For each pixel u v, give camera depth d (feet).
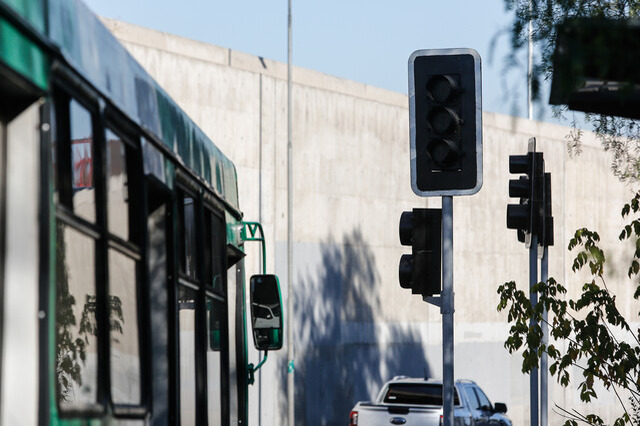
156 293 25.26
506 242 216.13
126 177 22.40
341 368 177.68
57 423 16.06
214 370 33.81
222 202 36.68
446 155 44.73
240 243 43.04
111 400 19.61
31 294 15.33
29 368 15.17
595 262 44.24
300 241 171.22
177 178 27.40
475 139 44.88
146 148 23.82
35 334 15.29
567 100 18.01
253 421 158.92
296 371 167.53
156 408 24.17
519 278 219.20
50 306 15.60
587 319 44.80
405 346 192.75
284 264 167.53
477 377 207.41
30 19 15.83
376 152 188.34
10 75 14.66
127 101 22.31
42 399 15.31
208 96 155.74
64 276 22.16
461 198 204.85
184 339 27.84
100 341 19.27
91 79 19.06
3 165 15.29
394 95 193.57
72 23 18.38
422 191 45.34
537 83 17.85
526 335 46.09
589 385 44.55
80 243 20.83
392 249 190.90
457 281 203.72
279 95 168.76
